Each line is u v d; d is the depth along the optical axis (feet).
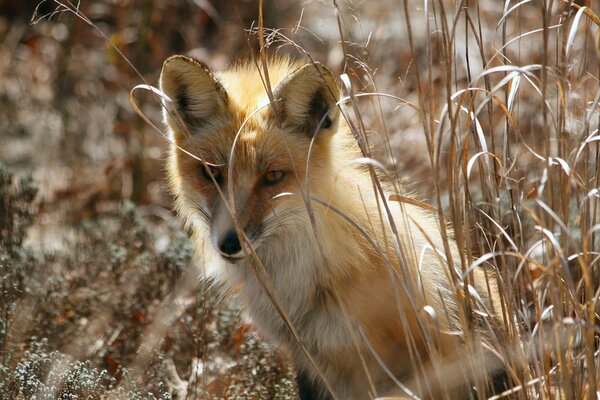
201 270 31.94
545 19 20.75
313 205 26.99
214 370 30.58
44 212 45.24
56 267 38.17
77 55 59.26
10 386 26.91
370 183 29.19
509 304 22.98
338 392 29.19
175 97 28.63
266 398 30.04
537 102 39.63
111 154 50.49
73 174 49.75
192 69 28.04
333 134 27.61
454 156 22.15
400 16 53.52
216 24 63.36
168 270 35.06
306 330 28.17
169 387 30.14
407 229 26.63
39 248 41.78
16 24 67.05
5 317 30.96
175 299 34.37
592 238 26.25
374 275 26.63
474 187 38.99
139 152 47.09
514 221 24.73
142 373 29.78
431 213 31.07
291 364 31.09
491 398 22.66
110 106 54.85
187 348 32.24
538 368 22.25
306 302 27.76
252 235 26.71
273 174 27.27
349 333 26.86
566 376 21.12
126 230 39.45
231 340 32.63
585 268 20.65
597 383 22.16
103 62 58.03
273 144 27.40
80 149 52.75
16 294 33.01
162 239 42.32
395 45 50.80
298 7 62.80
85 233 40.04
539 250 32.24
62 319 32.96
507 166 26.35
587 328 21.24
